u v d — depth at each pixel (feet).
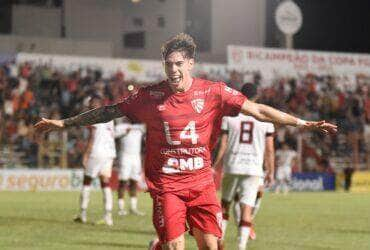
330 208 162.61
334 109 288.51
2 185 216.33
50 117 239.71
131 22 325.83
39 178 220.43
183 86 48.96
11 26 304.30
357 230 113.70
